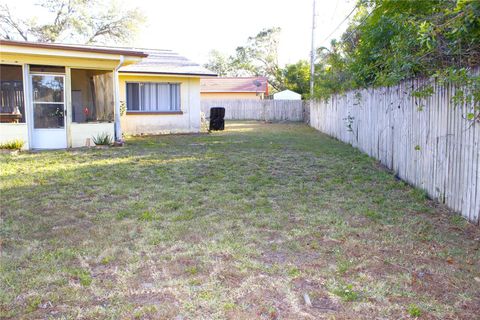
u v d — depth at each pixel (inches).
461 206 192.9
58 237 167.5
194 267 138.4
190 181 273.0
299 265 140.3
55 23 1208.2
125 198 229.3
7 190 245.3
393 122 306.3
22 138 414.0
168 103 634.2
